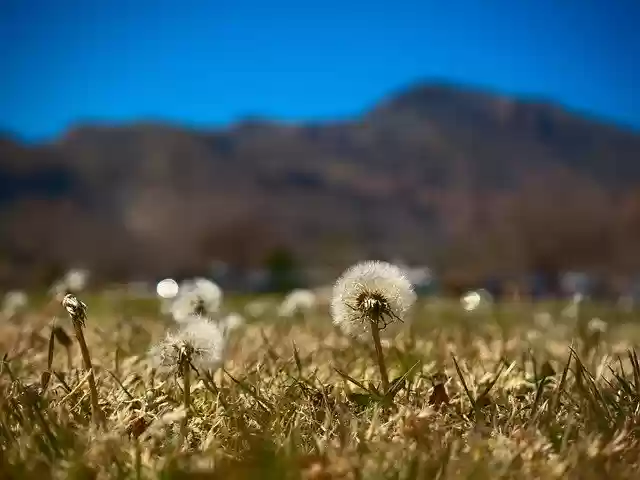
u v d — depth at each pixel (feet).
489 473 9.05
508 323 29.35
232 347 18.83
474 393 12.96
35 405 10.75
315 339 21.12
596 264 273.95
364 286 12.29
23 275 87.61
